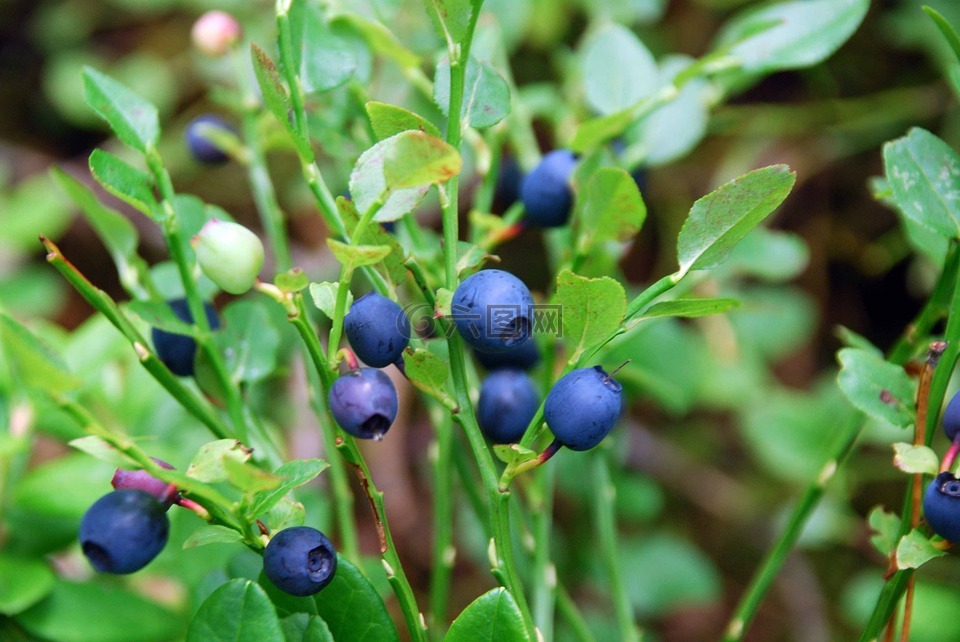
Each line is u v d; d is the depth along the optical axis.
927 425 0.22
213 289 0.24
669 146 0.28
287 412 0.38
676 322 0.34
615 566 0.27
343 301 0.20
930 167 0.22
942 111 0.45
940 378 0.21
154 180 0.23
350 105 0.26
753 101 0.48
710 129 0.46
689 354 0.34
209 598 0.21
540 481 0.25
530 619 0.21
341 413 0.20
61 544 0.27
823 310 0.48
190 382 0.25
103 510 0.20
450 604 0.39
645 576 0.37
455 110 0.21
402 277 0.21
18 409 0.27
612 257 0.27
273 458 0.24
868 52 0.46
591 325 0.21
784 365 0.48
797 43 0.27
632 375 0.29
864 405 0.22
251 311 0.24
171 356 0.24
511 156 0.30
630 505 0.34
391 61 0.30
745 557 0.43
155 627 0.26
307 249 0.47
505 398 0.23
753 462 0.45
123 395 0.29
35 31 0.56
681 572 0.37
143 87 0.52
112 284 0.52
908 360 0.24
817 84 0.47
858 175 0.48
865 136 0.46
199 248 0.21
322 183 0.22
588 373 0.20
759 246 0.29
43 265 0.50
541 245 0.47
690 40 0.47
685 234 0.21
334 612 0.22
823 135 0.47
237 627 0.20
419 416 0.44
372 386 0.20
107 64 0.55
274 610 0.20
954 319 0.21
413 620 0.22
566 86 0.34
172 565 0.28
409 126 0.21
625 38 0.28
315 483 0.39
